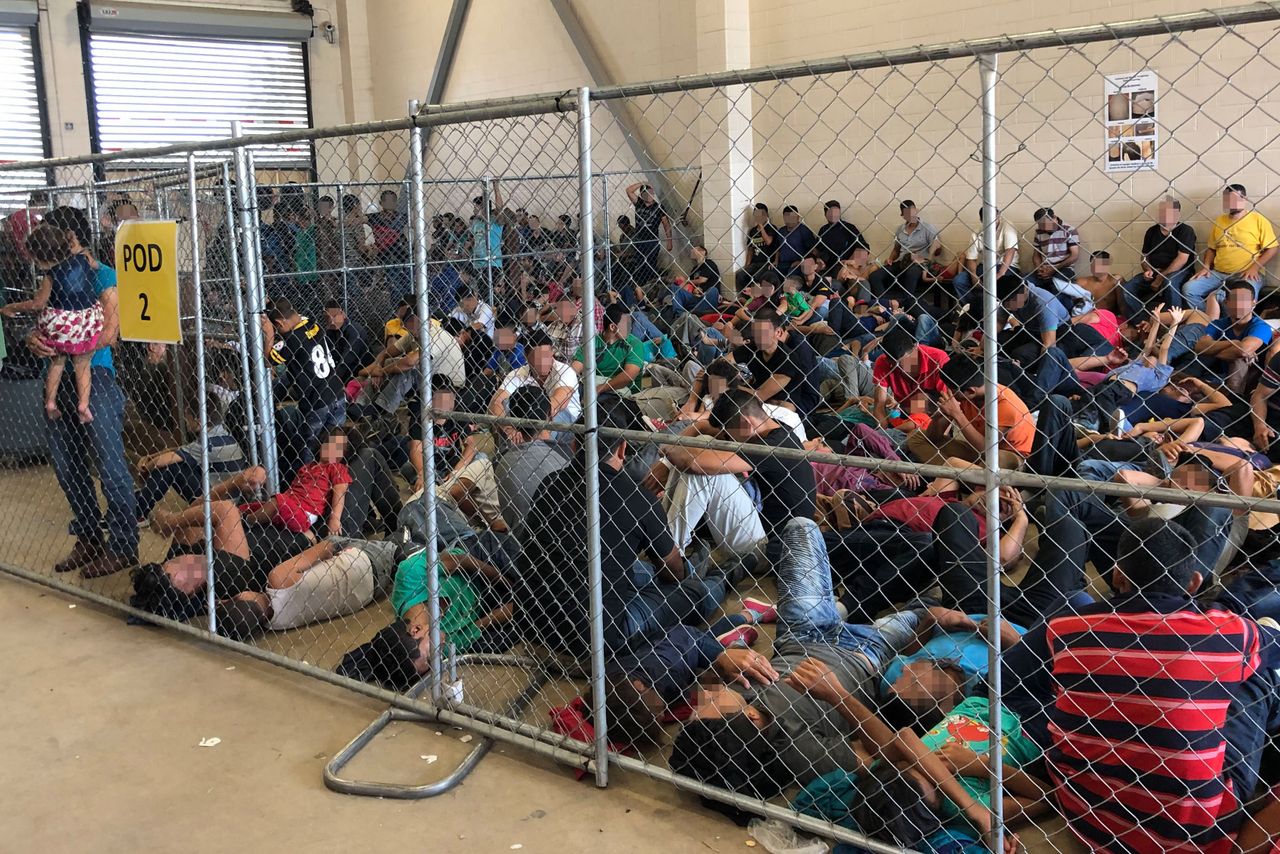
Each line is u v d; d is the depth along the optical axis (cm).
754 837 261
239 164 476
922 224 762
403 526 447
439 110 290
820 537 335
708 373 433
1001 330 515
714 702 283
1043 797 251
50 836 272
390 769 300
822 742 272
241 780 298
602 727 284
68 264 445
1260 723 242
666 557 360
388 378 699
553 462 412
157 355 477
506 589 388
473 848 261
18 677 371
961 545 351
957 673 294
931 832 244
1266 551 371
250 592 410
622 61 1050
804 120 892
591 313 272
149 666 379
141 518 506
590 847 260
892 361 540
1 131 1157
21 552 520
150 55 1231
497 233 842
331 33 1334
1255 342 480
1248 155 681
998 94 784
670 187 845
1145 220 720
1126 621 232
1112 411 512
